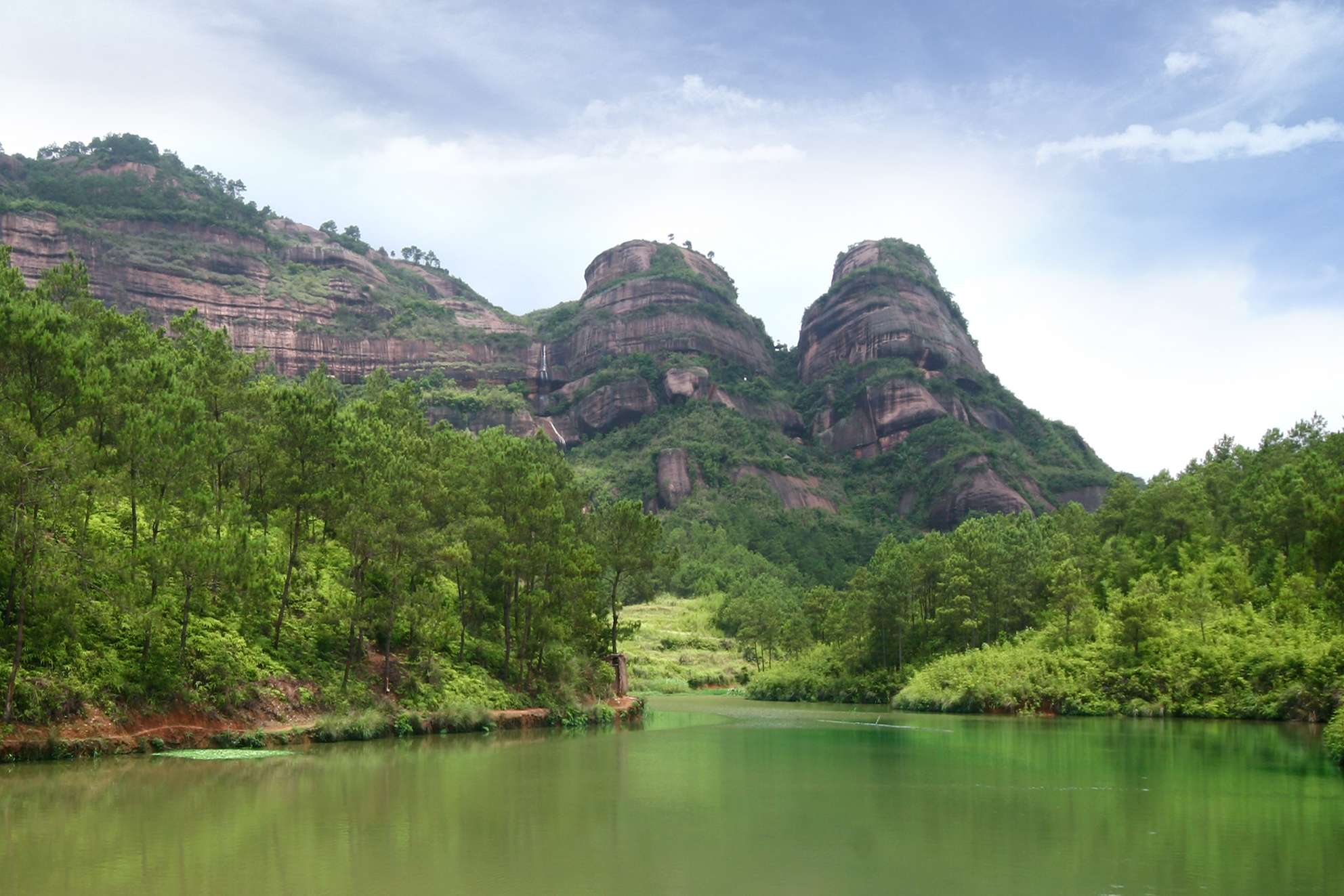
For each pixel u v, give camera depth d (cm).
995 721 6331
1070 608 7750
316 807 2486
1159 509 9700
